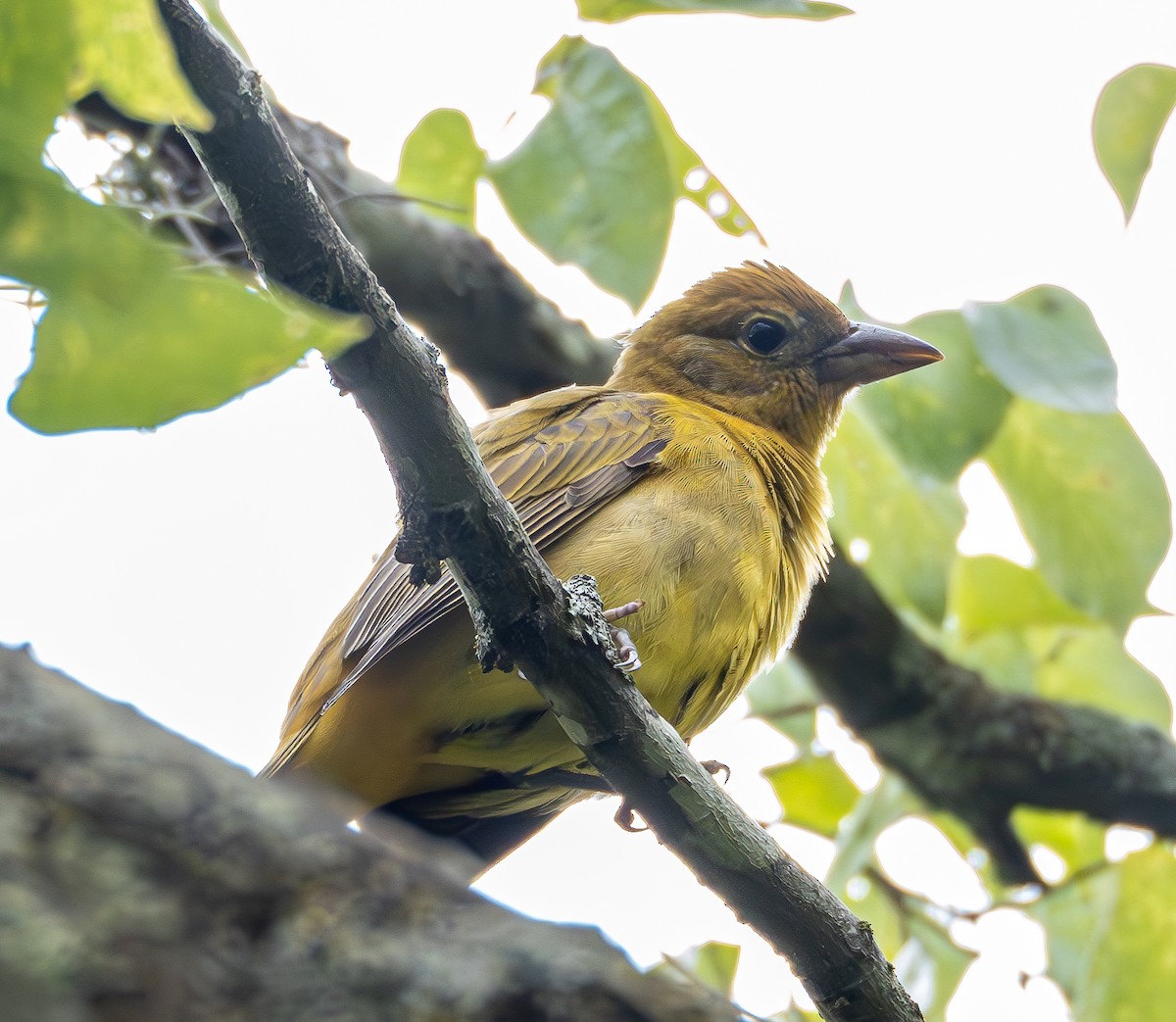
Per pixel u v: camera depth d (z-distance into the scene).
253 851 4.64
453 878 5.05
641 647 8.94
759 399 11.76
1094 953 10.90
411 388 6.28
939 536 12.59
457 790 9.53
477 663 8.76
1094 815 13.93
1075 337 11.30
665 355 12.02
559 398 10.31
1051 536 12.62
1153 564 12.49
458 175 11.16
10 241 3.28
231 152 5.70
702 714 9.54
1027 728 13.87
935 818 14.30
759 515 9.47
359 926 4.71
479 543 6.69
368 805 9.47
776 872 7.30
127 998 4.21
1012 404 12.56
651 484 9.43
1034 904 12.14
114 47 3.41
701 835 7.25
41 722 4.55
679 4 8.48
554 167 10.67
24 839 4.32
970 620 14.41
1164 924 10.79
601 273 10.59
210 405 3.40
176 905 4.41
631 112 10.67
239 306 3.33
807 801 14.38
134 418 3.39
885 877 12.63
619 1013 4.95
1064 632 14.59
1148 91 9.66
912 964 12.22
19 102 3.31
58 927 4.19
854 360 11.75
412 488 6.58
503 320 13.16
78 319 3.31
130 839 4.44
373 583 9.15
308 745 9.09
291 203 5.82
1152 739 14.02
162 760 4.66
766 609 9.56
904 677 13.81
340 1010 4.52
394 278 12.73
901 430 11.73
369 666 8.79
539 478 9.52
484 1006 4.74
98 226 3.29
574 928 5.14
